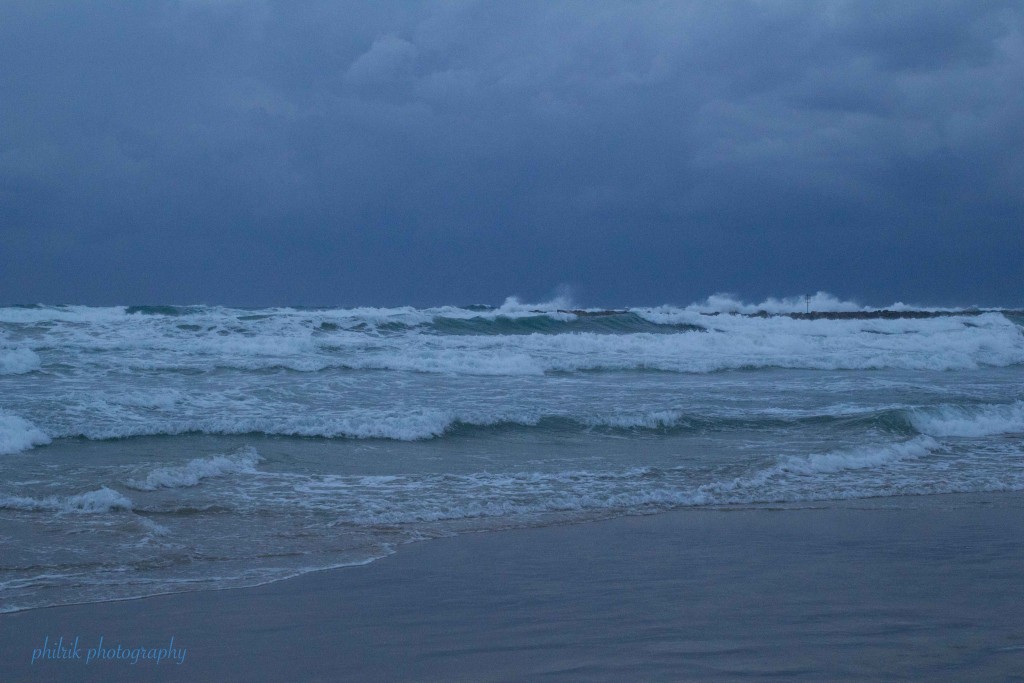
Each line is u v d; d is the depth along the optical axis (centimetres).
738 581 664
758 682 450
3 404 1395
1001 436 1446
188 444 1216
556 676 462
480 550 765
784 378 2125
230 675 471
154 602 604
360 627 552
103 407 1415
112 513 845
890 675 460
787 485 1071
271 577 669
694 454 1245
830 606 596
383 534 815
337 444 1269
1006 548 778
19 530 773
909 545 789
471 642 521
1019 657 491
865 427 1446
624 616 574
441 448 1267
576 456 1226
